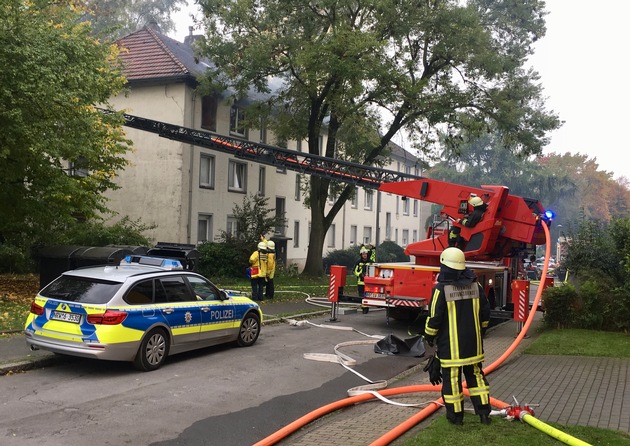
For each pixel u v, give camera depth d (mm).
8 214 16750
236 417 6762
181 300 9516
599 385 8203
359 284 18359
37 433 5898
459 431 5844
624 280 13469
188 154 28547
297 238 39000
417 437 5656
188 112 28328
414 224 59562
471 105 26984
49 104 13688
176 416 6672
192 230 28875
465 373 6281
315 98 25891
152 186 28688
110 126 18078
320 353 10664
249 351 10633
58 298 8570
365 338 12594
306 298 19422
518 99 26766
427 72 27141
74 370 8695
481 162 71250
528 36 27594
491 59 24781
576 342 11531
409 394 7910
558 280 18828
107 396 7355
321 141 40750
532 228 12906
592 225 14641
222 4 24203
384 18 24141
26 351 9258
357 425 6457
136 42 31000
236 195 32094
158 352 8930
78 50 14367
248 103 32344
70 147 14828
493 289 14922
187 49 34000
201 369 9070
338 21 24219
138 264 10797
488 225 12977
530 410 6254
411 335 13188
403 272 13773
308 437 6023
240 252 25047
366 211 48781
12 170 15133
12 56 13141
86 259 14180
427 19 24547
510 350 9836
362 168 20188
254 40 24188
